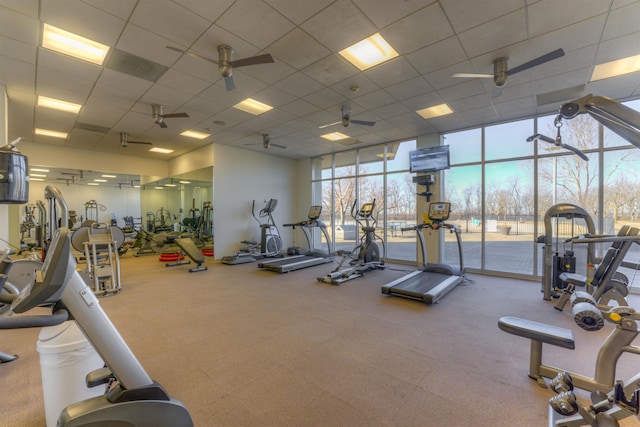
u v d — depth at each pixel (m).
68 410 1.16
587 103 1.53
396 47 3.30
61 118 5.50
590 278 4.02
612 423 1.42
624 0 2.56
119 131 6.46
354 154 8.61
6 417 1.87
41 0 2.52
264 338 3.04
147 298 4.48
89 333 1.16
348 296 4.55
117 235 5.05
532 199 5.70
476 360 2.58
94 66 3.66
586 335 3.08
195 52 3.39
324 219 9.41
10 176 2.05
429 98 4.73
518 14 2.76
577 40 3.17
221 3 2.60
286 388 2.18
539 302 4.21
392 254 8.11
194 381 2.27
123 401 1.21
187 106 5.06
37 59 3.46
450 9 2.69
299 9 2.68
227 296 4.57
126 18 2.79
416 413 1.91
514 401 2.02
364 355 2.68
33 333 3.20
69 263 1.09
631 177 4.87
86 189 11.45
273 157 9.24
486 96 4.66
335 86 4.29
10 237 8.81
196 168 8.34
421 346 2.85
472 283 5.30
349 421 1.83
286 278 5.80
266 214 8.61
